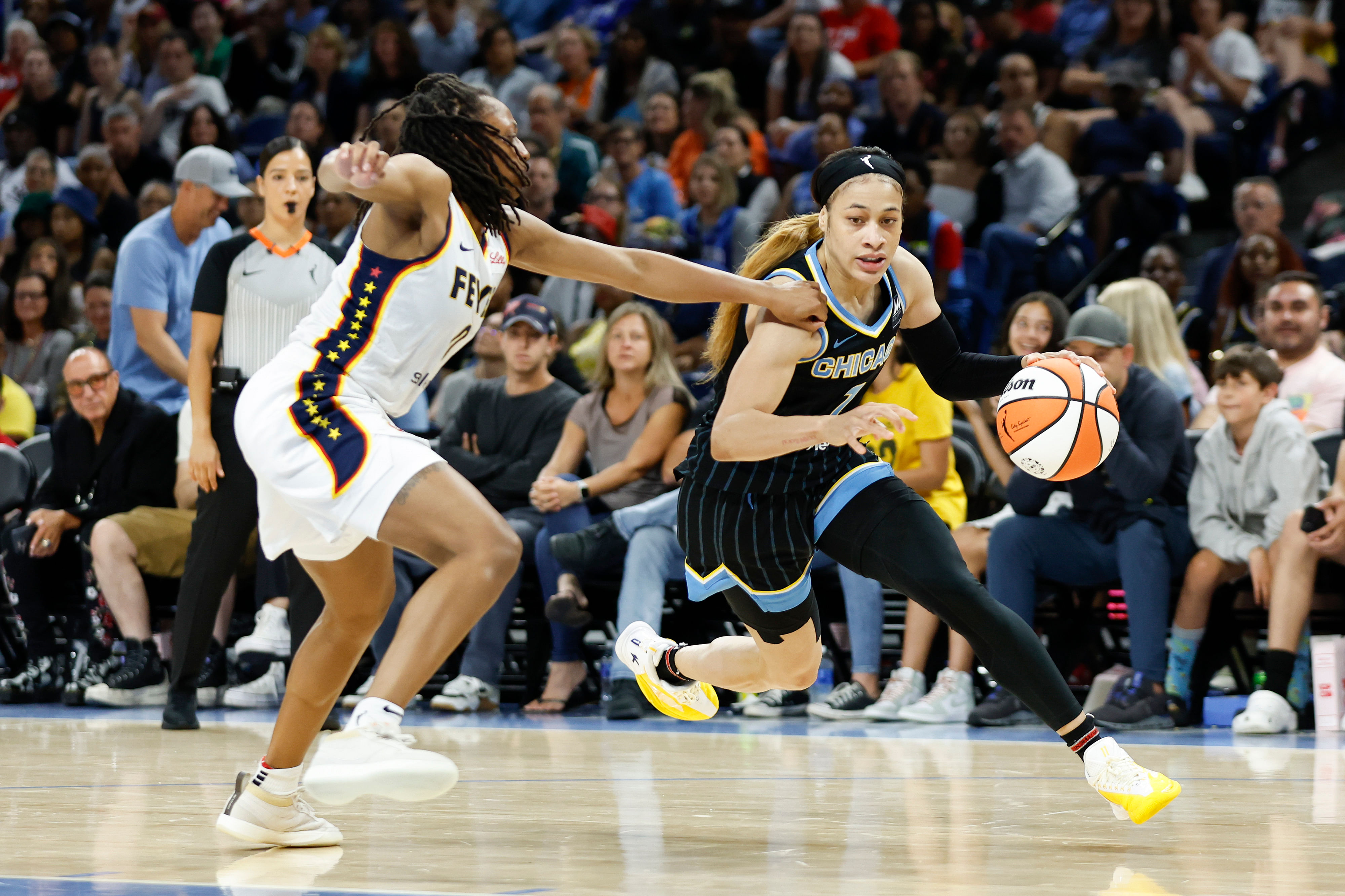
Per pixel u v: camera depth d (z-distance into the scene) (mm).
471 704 13805
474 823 6477
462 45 29328
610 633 15625
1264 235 16578
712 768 8914
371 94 27281
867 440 5828
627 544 13406
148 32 30656
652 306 17938
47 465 16844
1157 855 5551
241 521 11438
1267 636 13586
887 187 6301
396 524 5426
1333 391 13758
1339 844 5871
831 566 13578
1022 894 4641
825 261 6516
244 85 30219
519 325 14453
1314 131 22516
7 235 25797
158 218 14945
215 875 5008
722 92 24359
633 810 6941
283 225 11656
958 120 21875
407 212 5512
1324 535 11664
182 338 15141
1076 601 13289
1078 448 6582
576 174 23078
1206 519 12422
